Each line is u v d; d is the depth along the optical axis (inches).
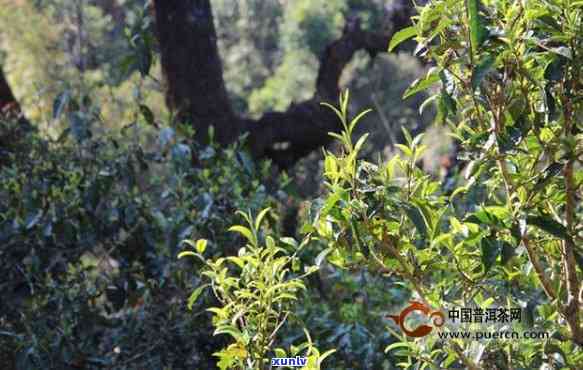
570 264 84.1
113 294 169.6
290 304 103.6
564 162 79.0
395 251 82.9
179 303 163.9
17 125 192.2
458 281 89.4
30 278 169.5
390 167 82.4
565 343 89.2
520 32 78.6
